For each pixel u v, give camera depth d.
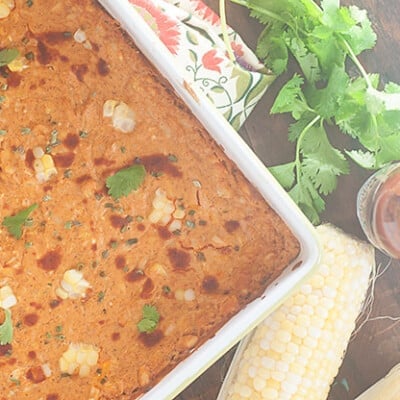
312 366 0.64
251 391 0.64
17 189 0.57
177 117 0.56
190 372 0.57
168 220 0.57
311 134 0.63
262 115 0.65
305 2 0.62
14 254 0.57
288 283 0.56
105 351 0.58
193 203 0.57
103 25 0.56
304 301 0.64
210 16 0.63
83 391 0.58
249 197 0.57
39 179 0.57
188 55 0.61
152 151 0.57
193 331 0.58
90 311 0.58
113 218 0.57
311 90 0.63
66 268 0.57
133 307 0.58
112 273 0.58
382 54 0.65
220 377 0.65
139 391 0.58
